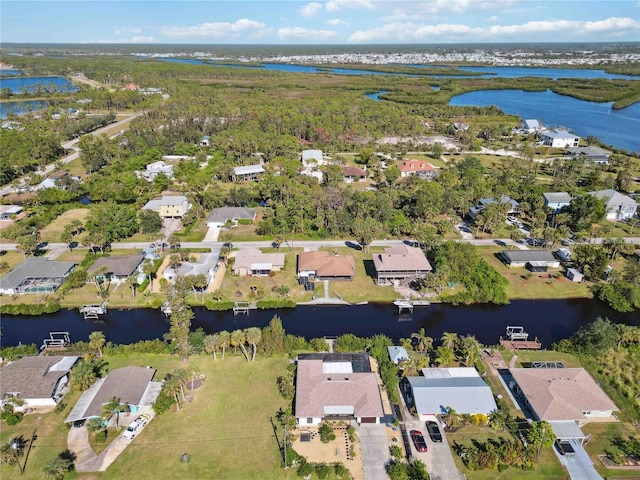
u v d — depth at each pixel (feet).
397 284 309.83
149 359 235.40
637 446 184.14
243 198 440.86
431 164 578.25
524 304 295.89
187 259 330.54
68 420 189.57
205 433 190.08
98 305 283.18
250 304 287.07
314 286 306.55
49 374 212.64
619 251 345.51
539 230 376.48
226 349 242.37
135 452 181.06
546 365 230.48
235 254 345.31
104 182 481.05
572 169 526.57
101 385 207.72
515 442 183.42
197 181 482.28
